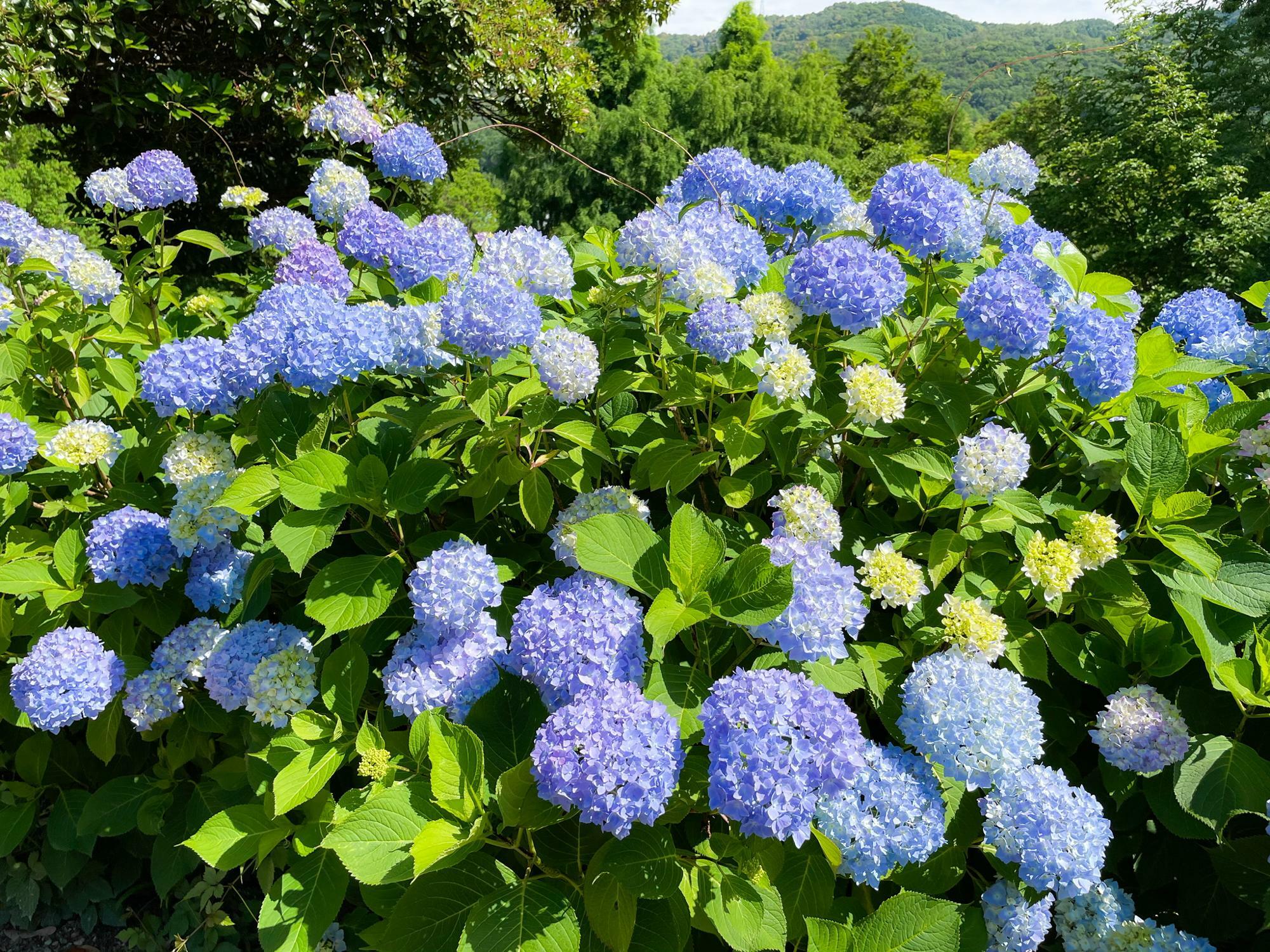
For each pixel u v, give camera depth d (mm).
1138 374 2646
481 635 2043
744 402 2402
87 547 2357
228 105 8023
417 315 2445
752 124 35344
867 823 1818
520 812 1681
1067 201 20250
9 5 5883
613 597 1902
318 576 2072
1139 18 23453
